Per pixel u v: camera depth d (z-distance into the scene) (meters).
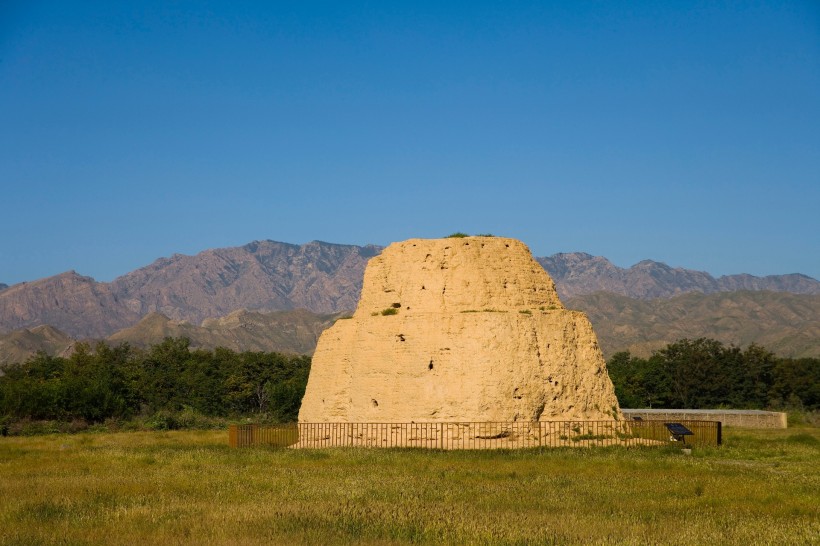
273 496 28.81
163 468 37.03
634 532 23.02
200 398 95.44
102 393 80.50
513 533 22.83
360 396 46.78
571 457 38.69
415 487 30.50
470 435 42.81
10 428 69.31
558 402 45.16
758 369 105.81
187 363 105.44
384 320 47.09
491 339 44.38
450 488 30.27
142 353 119.88
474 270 47.59
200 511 25.97
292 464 37.62
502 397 43.62
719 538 22.33
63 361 110.06
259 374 104.31
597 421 45.22
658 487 30.59
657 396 102.75
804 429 68.06
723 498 28.45
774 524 24.20
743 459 40.84
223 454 42.12
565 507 26.92
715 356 109.38
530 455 39.22
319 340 52.03
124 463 39.03
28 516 25.42
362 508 26.20
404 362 45.56
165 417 75.00
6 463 39.75
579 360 46.81
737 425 72.44
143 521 24.47
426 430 43.72
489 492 29.48
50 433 69.19
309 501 27.80
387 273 49.91
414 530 23.38
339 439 46.22
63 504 27.33
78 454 43.94
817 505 27.36
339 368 49.44
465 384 43.94
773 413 72.44
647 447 43.06
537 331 45.62
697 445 45.94
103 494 29.44
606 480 32.22
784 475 34.50
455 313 45.84
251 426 49.69
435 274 47.94
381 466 36.47
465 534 22.80
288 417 86.19
